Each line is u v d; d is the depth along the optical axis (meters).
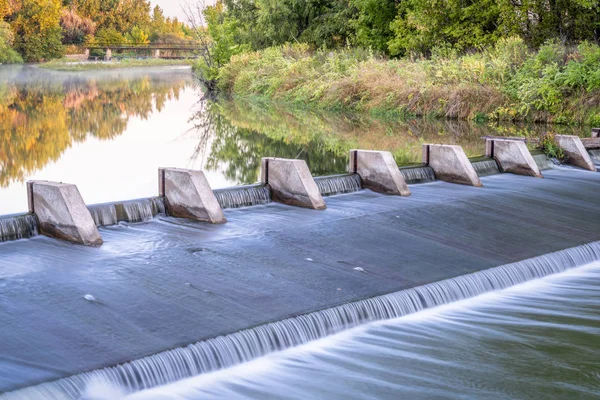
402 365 9.37
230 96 55.22
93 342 8.80
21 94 49.59
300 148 25.77
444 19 48.31
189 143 26.89
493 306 11.44
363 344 9.86
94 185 18.66
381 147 26.11
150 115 37.56
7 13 104.94
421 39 48.72
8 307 9.65
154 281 10.80
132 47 116.81
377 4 53.88
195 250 12.29
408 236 13.90
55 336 8.91
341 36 61.66
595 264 13.86
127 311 9.71
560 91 35.19
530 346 10.07
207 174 20.34
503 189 18.28
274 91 52.34
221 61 63.81
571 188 18.95
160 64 118.88
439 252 13.13
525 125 34.34
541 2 43.72
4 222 12.33
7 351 8.48
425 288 11.28
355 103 44.16
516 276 12.52
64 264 11.32
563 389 8.98
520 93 35.97
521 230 14.91
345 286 11.13
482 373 9.27
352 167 17.53
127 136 28.64
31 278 10.67
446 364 9.45
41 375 7.97
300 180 15.36
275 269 11.64
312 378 8.91
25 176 19.61
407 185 17.52
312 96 47.16
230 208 15.09
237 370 8.98
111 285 10.55
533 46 43.59
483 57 40.62
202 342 8.93
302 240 13.18
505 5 44.22
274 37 64.75
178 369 8.62
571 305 11.56
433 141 28.00
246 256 12.16
